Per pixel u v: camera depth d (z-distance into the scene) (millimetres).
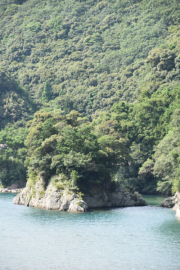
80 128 93062
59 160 80812
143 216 68875
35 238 50156
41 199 81562
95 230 55375
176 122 92062
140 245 46562
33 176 88625
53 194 77812
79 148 85312
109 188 88562
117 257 41594
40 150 85062
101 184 86688
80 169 80750
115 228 56938
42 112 122250
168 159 85062
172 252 43438
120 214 71438
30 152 97438
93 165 83812
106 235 52000
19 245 46500
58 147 82500
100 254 42688
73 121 99500
